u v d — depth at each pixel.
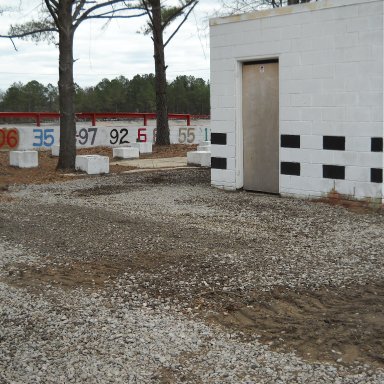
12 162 17.70
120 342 4.63
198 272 6.34
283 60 10.95
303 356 4.39
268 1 20.61
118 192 12.31
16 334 4.84
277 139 11.43
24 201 11.30
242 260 6.76
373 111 9.84
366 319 5.01
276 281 6.01
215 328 4.92
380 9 9.58
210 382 4.00
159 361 4.31
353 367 4.19
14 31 19.83
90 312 5.29
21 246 7.65
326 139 10.50
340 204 10.39
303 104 10.75
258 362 4.28
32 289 6.00
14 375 4.12
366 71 9.85
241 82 11.81
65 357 4.39
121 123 33.34
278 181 11.47
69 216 9.49
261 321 5.06
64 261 6.95
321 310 5.27
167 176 14.99
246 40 11.47
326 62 10.34
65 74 16.77
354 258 6.82
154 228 8.48
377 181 9.91
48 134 22.94
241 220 9.08
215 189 12.38
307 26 10.52
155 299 5.59
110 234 8.16
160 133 24.86
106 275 6.38
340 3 10.03
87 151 22.33
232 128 11.97
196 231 8.27
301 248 7.30
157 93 24.69
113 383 4.00
